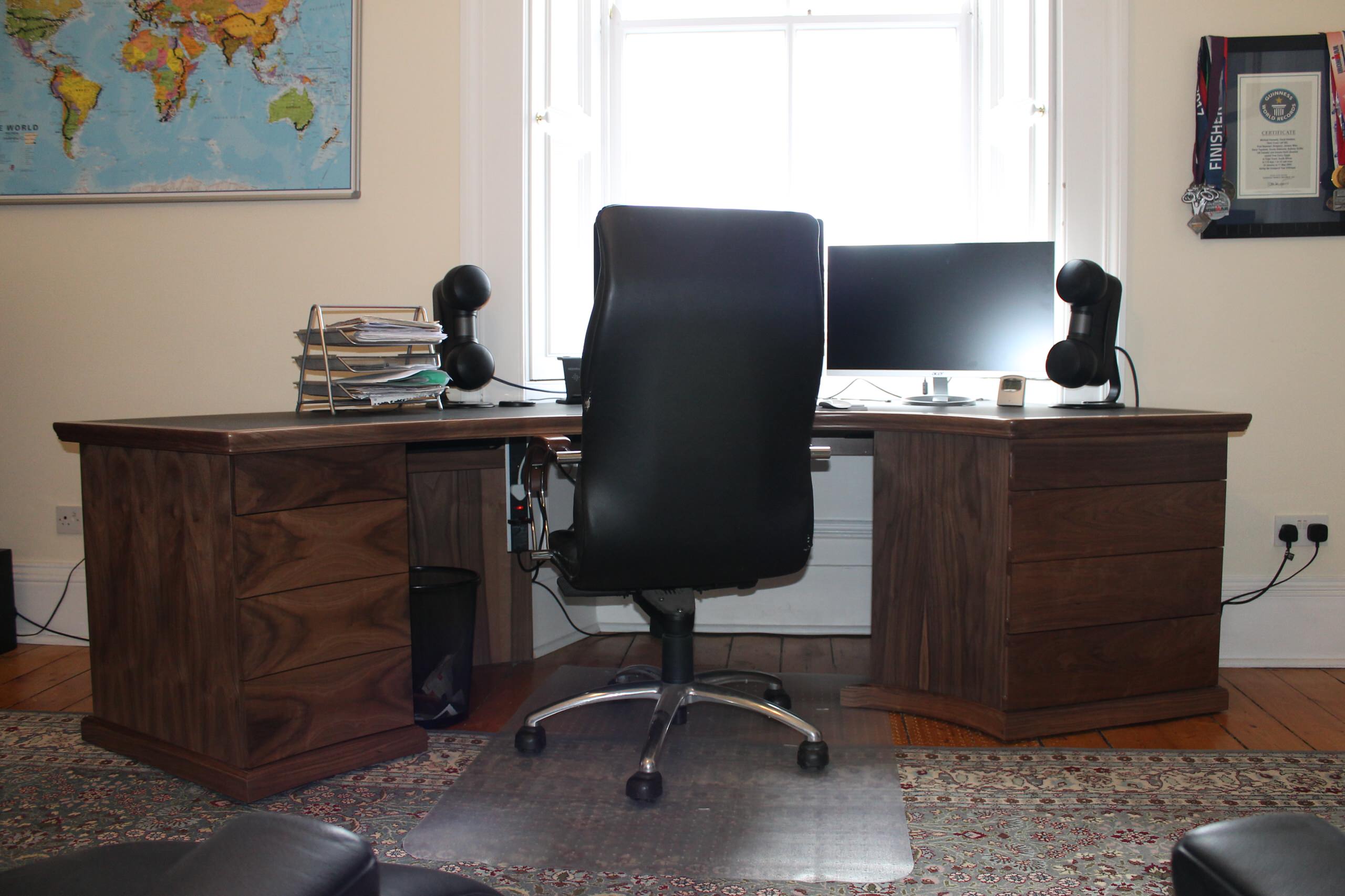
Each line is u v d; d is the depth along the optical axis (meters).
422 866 1.44
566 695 2.27
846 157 2.82
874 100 2.81
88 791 1.72
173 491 1.72
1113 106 2.42
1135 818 1.60
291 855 0.56
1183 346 2.46
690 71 2.85
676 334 1.57
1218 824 0.60
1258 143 2.40
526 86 2.50
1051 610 1.96
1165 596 2.05
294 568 1.72
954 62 2.79
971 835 1.55
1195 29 2.42
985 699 2.00
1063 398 2.50
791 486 1.73
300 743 1.74
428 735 1.95
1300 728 2.03
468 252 2.52
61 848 1.51
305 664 1.74
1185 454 2.05
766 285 1.60
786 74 2.80
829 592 2.81
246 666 1.65
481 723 2.10
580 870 1.44
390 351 2.21
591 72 2.80
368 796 1.70
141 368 2.69
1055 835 1.54
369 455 1.83
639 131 2.88
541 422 1.88
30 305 2.71
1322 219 2.41
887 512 2.15
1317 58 2.38
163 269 2.66
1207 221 2.41
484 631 2.54
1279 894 0.53
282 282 2.62
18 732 2.02
